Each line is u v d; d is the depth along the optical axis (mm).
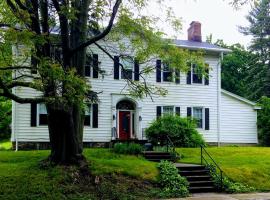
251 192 18016
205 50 33188
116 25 19203
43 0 15797
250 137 35188
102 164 18734
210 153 25203
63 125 17766
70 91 14062
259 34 59000
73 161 17828
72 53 16875
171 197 16453
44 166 17609
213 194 17406
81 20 18578
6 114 41656
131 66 30719
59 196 15266
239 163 21875
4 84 14047
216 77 34312
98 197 15727
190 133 28203
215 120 34031
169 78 21578
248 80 57594
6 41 14172
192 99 33312
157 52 19828
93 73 30109
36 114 28391
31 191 15336
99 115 30234
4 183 15766
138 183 17406
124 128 31453
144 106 31656
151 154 23375
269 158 23750
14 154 22094
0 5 15430
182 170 19406
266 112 36094
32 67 14094
